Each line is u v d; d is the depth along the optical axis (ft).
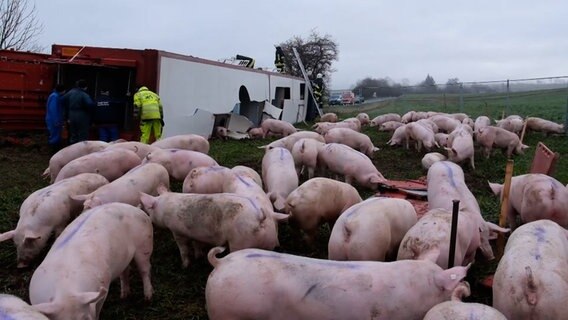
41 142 46.80
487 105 103.09
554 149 51.98
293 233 23.48
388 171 40.14
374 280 13.91
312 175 33.99
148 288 18.30
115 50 46.80
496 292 14.60
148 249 18.07
